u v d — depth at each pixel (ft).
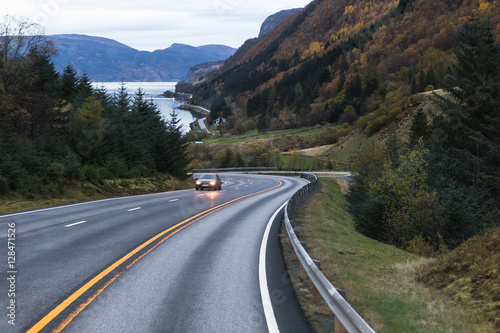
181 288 22.67
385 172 91.86
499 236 30.63
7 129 83.25
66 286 22.29
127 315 18.22
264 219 57.36
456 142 123.44
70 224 44.21
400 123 428.15
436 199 73.97
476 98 119.34
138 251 32.09
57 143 92.02
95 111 113.70
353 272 29.84
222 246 35.91
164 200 78.23
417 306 23.18
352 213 110.93
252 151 449.48
